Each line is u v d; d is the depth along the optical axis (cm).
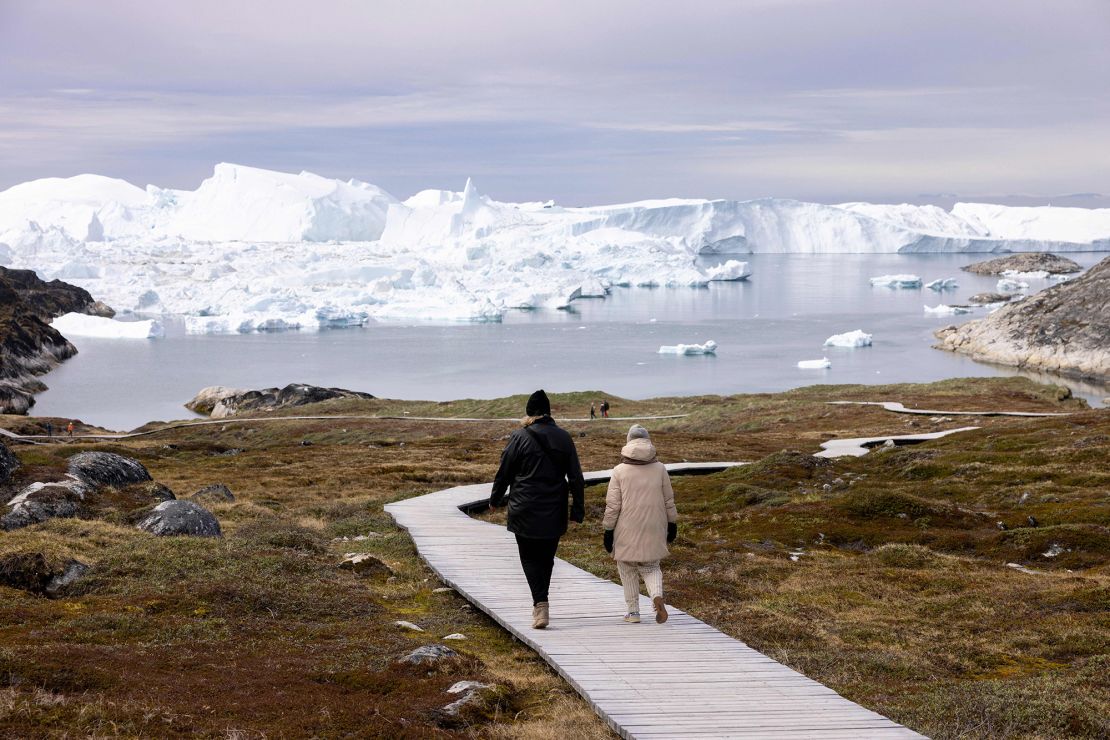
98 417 11738
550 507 1194
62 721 759
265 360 17538
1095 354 14738
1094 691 1100
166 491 2288
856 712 933
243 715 838
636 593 1263
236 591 1338
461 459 5256
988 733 949
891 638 1442
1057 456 3744
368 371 15875
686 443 6091
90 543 1645
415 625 1291
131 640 1095
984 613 1598
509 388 13725
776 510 2859
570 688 1049
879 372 14712
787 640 1414
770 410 8662
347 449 6006
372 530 2220
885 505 2758
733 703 958
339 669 1024
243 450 6291
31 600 1284
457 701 941
